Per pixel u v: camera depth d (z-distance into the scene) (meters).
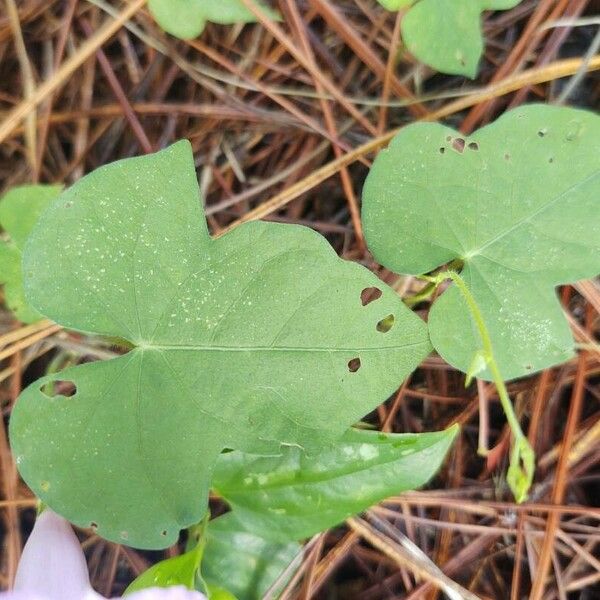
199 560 0.14
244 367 0.14
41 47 0.19
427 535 0.18
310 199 0.19
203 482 0.14
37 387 0.13
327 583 0.19
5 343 0.18
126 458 0.14
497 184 0.15
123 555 0.19
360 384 0.14
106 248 0.13
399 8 0.16
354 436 0.15
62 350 0.19
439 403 0.19
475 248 0.15
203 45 0.19
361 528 0.17
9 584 0.18
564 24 0.18
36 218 0.16
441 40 0.16
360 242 0.19
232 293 0.14
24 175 0.19
